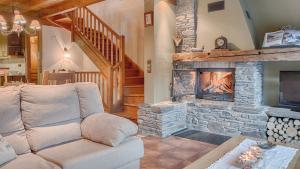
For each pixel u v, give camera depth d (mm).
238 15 4309
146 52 4707
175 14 5051
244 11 4270
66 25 7602
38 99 2518
